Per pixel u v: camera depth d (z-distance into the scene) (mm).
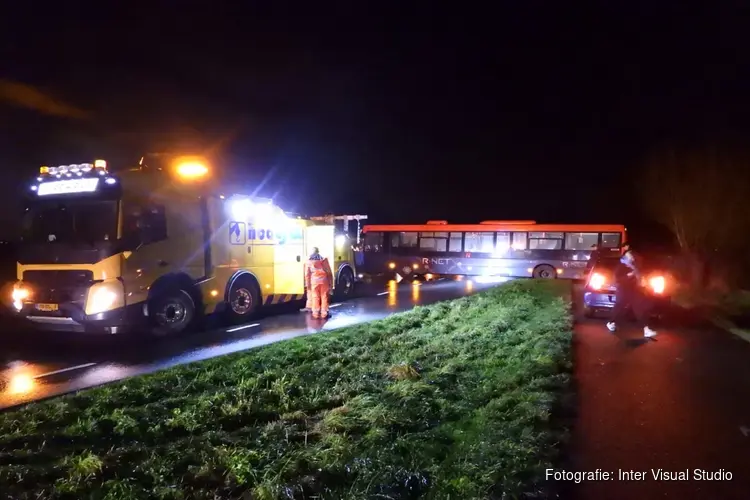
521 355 8859
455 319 12531
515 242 27734
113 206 10859
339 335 10492
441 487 4414
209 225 12898
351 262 19109
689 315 14438
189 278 12312
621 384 7855
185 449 5219
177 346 10852
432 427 5914
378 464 4793
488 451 5035
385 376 7727
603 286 13344
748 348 10336
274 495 4285
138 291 11148
